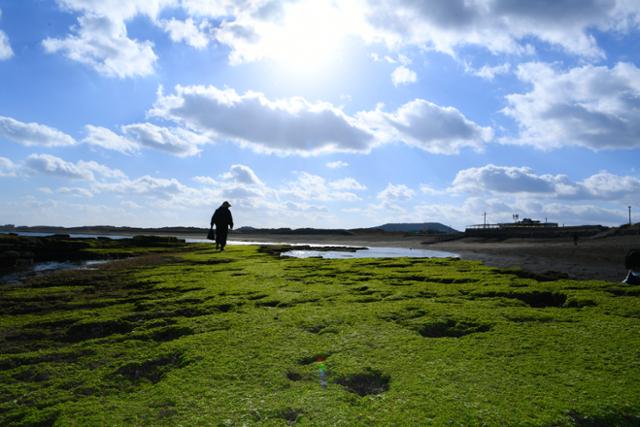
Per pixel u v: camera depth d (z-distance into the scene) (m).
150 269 14.50
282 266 14.38
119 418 3.23
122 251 25.58
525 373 3.87
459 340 4.95
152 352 4.78
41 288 10.82
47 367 4.47
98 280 12.04
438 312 6.35
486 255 31.47
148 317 6.89
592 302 7.16
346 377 3.95
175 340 5.18
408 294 8.10
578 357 4.28
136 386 3.98
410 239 93.56
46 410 3.44
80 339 6.04
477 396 3.41
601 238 58.72
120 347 5.15
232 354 4.58
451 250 44.34
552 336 5.03
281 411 3.27
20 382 4.12
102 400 3.61
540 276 12.09
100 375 4.21
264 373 4.04
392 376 3.91
